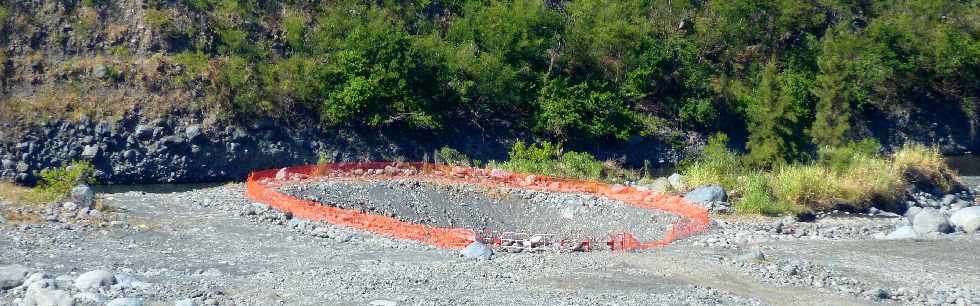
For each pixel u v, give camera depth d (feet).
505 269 62.69
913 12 166.09
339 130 129.18
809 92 150.71
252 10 137.59
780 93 117.70
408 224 81.97
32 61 123.75
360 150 128.57
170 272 59.57
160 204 83.46
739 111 148.87
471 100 137.28
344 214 83.87
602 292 56.44
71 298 46.88
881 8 168.86
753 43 160.15
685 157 140.67
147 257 64.08
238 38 131.13
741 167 110.73
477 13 144.87
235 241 70.90
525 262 65.46
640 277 61.05
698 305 53.88
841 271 65.72
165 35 130.41
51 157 116.16
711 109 146.92
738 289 59.16
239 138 123.54
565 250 74.90
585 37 145.89
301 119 128.36
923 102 161.48
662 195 95.20
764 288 59.82
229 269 61.62
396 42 131.75
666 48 150.61
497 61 136.46
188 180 120.26
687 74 149.79
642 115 144.56
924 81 162.91
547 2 153.89
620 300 54.34
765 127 113.60
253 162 123.75
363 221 81.66
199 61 128.36
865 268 67.00
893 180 99.45
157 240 69.51
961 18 166.81
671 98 148.05
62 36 127.13
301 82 129.08
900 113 158.71
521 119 138.41
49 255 62.28
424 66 134.51
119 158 118.21
